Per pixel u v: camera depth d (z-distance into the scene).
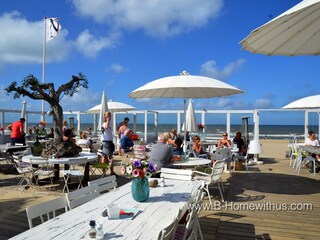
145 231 2.11
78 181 6.93
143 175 2.87
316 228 4.14
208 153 8.65
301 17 1.72
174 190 3.35
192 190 3.35
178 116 13.91
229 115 12.65
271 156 12.83
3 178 7.62
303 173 8.53
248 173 8.48
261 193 6.11
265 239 3.75
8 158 7.62
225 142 9.28
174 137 10.75
